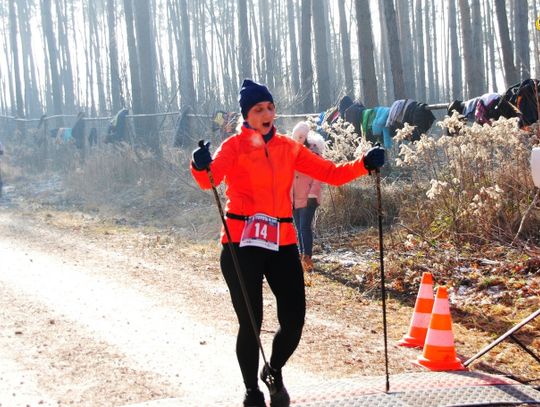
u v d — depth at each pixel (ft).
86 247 45.16
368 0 60.85
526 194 35.99
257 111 16.42
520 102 38.70
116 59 107.96
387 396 17.99
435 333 21.77
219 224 48.70
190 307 29.81
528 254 32.86
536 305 27.66
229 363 22.57
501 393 18.20
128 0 91.86
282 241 16.57
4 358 23.00
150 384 20.58
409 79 119.14
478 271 32.32
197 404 17.89
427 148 38.88
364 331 26.25
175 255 41.86
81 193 72.23
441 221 37.83
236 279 16.43
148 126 82.28
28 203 70.64
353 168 17.12
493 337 24.97
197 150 15.37
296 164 17.26
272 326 26.81
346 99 50.44
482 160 37.29
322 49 88.28
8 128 146.41
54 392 19.88
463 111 42.86
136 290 32.99
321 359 22.91
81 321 27.55
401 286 31.94
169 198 61.82
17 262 40.19
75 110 169.27
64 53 169.07
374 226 42.45
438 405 17.30
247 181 16.51
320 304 30.12
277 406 16.83
